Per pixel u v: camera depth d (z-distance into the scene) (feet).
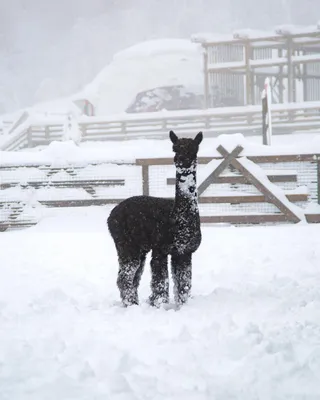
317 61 124.36
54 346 17.71
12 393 14.53
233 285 26.48
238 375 15.42
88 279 29.55
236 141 51.03
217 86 142.41
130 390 14.53
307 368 15.84
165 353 17.17
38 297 24.93
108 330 19.49
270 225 50.47
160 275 23.22
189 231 22.68
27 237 44.80
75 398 14.16
